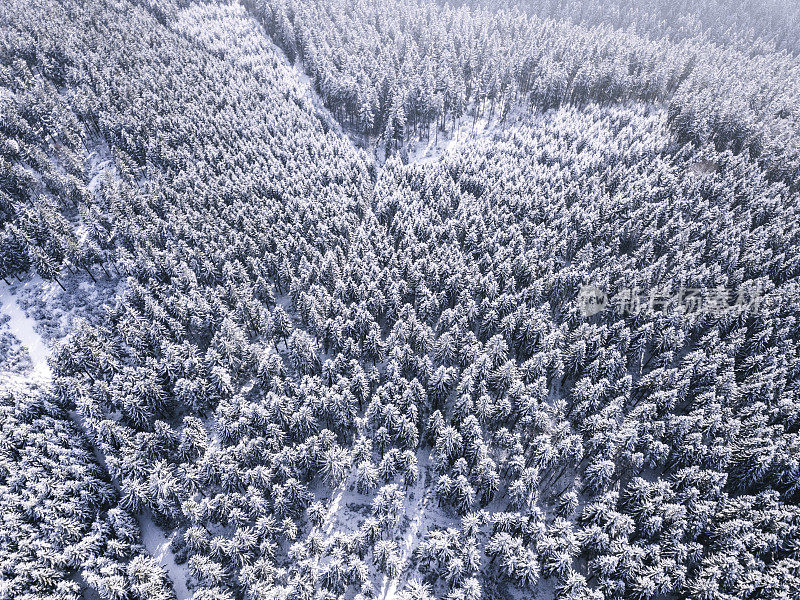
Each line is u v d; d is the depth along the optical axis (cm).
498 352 6694
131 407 6044
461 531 5347
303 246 8738
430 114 13838
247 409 5925
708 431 5772
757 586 4391
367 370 7288
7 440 5566
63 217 9319
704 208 9475
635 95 14600
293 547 4916
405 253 8562
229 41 16250
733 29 19938
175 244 8844
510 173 10788
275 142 11950
